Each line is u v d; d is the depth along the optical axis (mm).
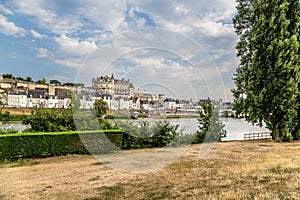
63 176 7879
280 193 5223
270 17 18297
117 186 6562
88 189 6367
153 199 5422
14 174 8375
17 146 11117
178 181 6848
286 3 17906
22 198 5770
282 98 16875
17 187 6691
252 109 17766
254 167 8172
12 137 11055
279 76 17047
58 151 11867
